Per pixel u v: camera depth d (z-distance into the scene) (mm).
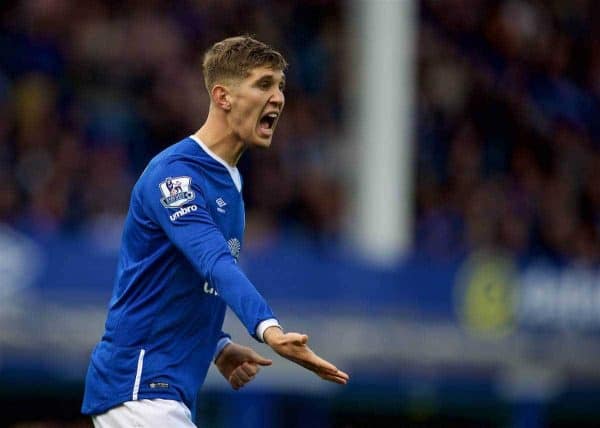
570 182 70500
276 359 48438
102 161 56812
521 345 52969
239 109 18328
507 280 52781
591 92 75750
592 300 53938
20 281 45250
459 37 72188
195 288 18406
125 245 18750
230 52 18344
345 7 69500
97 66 61312
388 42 57750
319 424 54562
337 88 67000
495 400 54062
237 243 19031
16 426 53125
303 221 59969
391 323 50719
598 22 78062
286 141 62156
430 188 64562
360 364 50812
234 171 18750
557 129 72500
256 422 48969
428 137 66938
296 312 49031
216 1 67000
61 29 61812
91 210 54875
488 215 64938
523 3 75312
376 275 50531
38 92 58375
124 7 64125
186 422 18328
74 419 53281
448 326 51688
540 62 74562
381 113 57594
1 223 46188
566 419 58500
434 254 52594
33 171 54625
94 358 18594
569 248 66750
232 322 47625
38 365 46562
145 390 18203
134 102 61000
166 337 18391
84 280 45906
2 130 55781
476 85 70938
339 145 64062
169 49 63844
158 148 60375
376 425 55625
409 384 52750
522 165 69250
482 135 69812
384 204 57406
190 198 18016
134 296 18422
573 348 53625
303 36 68250
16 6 61188
